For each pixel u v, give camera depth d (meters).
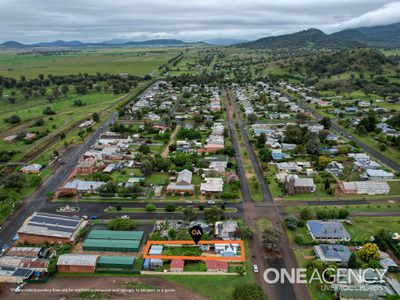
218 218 117.62
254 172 165.12
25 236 108.75
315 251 100.94
